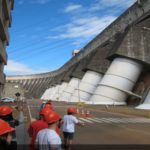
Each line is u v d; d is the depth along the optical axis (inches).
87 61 4426.7
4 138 167.0
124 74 3073.3
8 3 2832.2
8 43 3472.0
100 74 4084.6
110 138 711.7
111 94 3115.2
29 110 1919.3
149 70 3068.4
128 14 3383.4
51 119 214.5
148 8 2930.6
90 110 2059.5
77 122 475.2
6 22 3006.9
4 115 236.7
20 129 527.5
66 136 470.6
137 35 3036.4
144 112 1502.2
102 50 4028.1
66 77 5885.8
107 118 1365.7
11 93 5585.6
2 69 3250.5
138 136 746.8
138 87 3110.2
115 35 3740.2
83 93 4160.9
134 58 3021.7
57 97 5979.3
